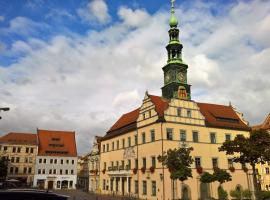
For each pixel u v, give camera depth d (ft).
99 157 266.16
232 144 155.94
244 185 195.83
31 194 46.98
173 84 200.13
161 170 170.60
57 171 342.85
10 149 329.31
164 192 165.58
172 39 216.33
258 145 151.84
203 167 183.52
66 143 363.56
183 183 173.06
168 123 179.73
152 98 195.93
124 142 221.25
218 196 179.93
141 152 194.59
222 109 222.48
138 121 203.92
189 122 187.93
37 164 335.47
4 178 262.67
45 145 351.25
